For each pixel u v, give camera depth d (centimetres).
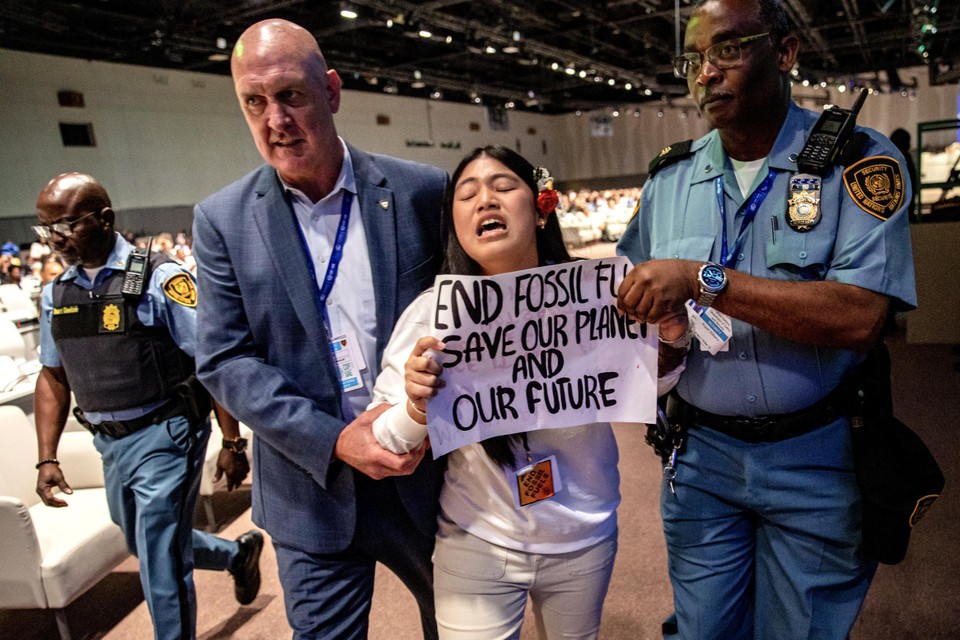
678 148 128
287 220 121
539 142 2352
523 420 103
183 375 189
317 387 122
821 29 1332
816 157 106
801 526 116
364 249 125
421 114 1820
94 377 182
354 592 131
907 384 394
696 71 110
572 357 103
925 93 1797
